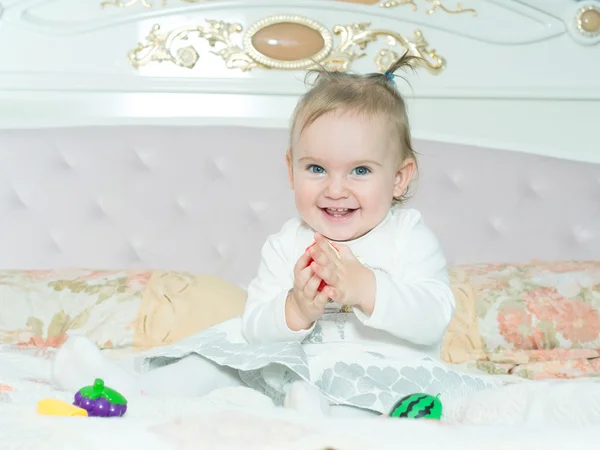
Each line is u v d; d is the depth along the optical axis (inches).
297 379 65.5
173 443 33.1
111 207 123.0
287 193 122.3
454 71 126.6
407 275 69.9
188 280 101.8
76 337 64.6
